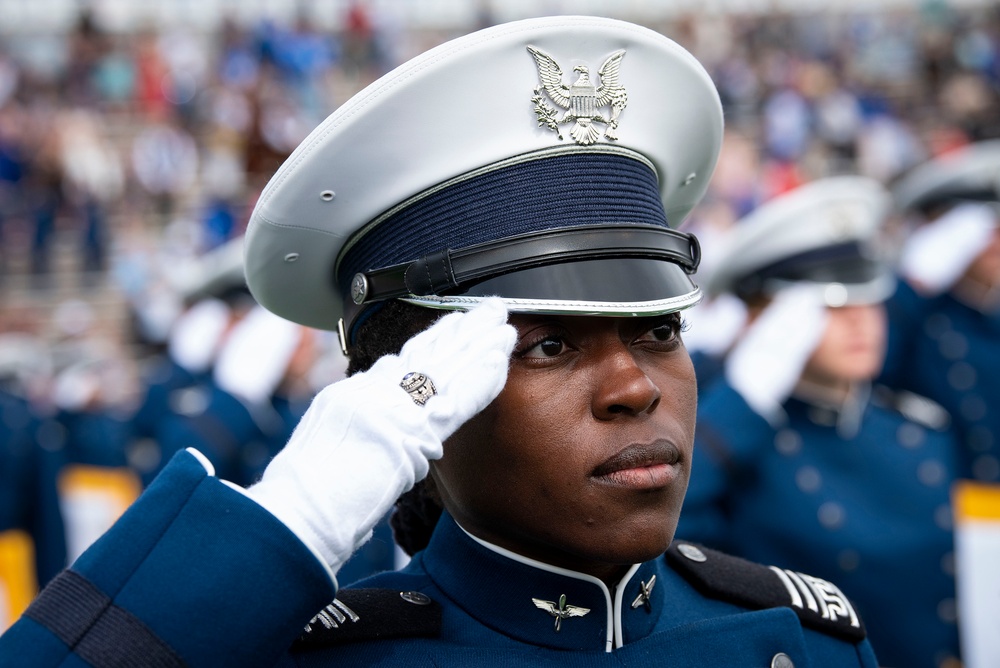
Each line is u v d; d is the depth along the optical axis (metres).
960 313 18.72
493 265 5.52
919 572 12.90
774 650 6.30
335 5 84.19
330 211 6.02
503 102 5.67
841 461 13.24
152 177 62.28
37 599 5.12
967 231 18.66
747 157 64.75
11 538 21.89
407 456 5.10
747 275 14.99
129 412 31.34
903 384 19.06
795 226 14.53
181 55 74.94
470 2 89.69
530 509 5.45
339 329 6.64
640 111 5.95
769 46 86.62
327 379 25.53
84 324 50.91
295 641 5.63
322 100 75.56
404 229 5.90
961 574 15.77
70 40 79.12
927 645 12.79
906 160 68.19
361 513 5.07
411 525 7.42
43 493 22.36
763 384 12.85
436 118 5.67
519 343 5.45
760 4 90.25
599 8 91.12
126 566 5.00
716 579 6.84
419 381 5.23
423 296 5.69
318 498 5.05
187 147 64.12
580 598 5.94
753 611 6.68
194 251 56.31
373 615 5.91
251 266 6.52
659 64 5.94
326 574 5.03
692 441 5.80
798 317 13.13
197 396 21.19
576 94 5.74
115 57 74.31
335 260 6.43
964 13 88.31
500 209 5.68
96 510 28.11
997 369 18.25
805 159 68.81
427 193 5.82
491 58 5.59
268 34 77.31
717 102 6.38
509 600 5.94
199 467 5.27
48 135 61.50
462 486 5.73
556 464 5.35
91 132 62.56
